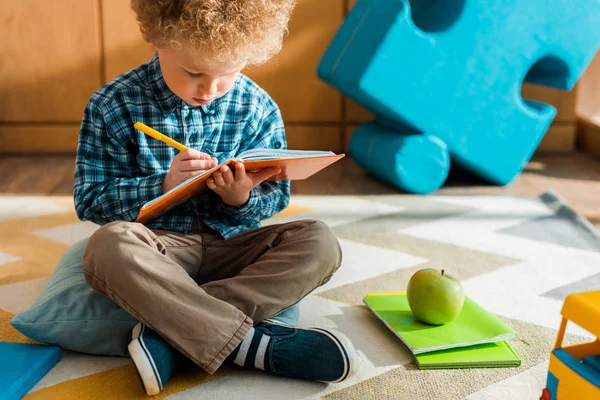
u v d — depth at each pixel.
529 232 1.75
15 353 1.05
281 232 1.15
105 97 1.15
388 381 1.03
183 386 1.00
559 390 0.83
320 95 2.58
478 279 1.43
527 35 2.06
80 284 1.15
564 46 2.10
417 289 1.14
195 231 1.19
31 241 1.64
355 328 1.20
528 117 2.15
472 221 1.85
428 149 2.09
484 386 1.02
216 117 1.21
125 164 1.17
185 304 0.99
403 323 1.17
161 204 1.00
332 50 2.15
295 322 1.14
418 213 1.92
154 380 0.96
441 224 1.82
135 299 0.98
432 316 1.14
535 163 2.53
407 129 2.14
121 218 1.14
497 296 1.35
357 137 2.34
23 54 2.45
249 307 1.04
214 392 0.99
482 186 2.24
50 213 1.86
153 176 1.12
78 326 1.08
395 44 1.97
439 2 2.07
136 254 1.00
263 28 1.00
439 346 1.08
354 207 1.97
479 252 1.60
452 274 1.46
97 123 1.14
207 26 0.95
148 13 1.00
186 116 1.18
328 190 2.16
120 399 0.97
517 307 1.30
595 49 2.13
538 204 2.02
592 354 0.85
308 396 0.98
